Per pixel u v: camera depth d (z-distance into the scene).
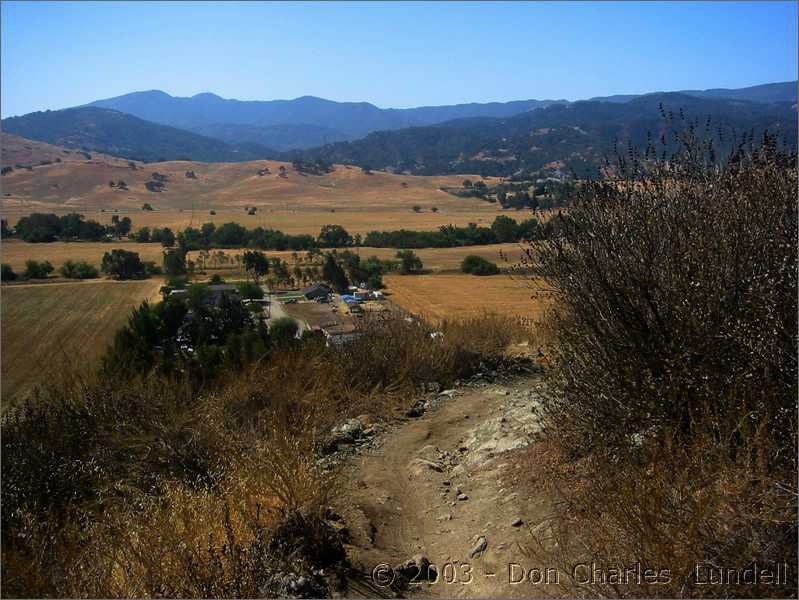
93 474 4.66
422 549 3.91
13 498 4.15
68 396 5.63
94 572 3.30
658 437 3.49
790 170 3.57
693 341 3.41
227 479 4.36
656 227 3.76
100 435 5.09
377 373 7.59
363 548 3.86
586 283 3.85
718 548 2.77
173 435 5.14
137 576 3.21
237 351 7.83
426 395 7.39
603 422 3.81
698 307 3.41
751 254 3.37
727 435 3.13
